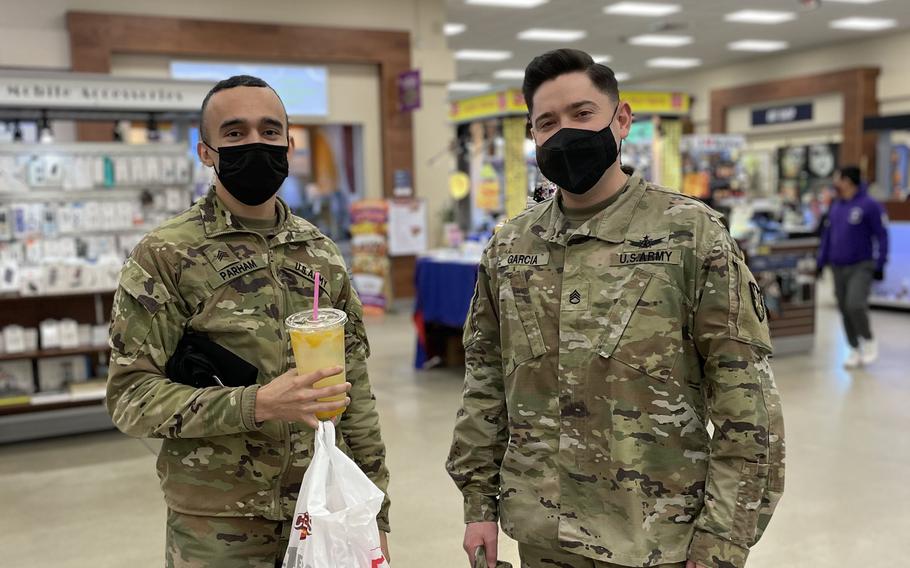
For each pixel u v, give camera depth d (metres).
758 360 1.45
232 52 9.91
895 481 3.97
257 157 1.53
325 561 1.39
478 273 1.76
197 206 1.62
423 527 3.53
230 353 1.53
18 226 5.43
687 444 1.49
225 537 1.54
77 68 9.04
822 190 16.36
